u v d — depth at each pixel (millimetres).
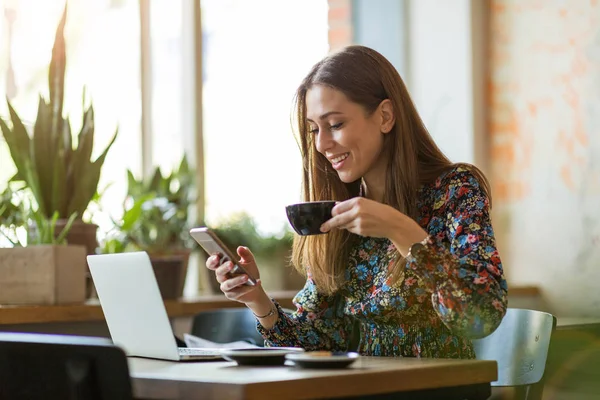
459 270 1941
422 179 2291
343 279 2357
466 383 1848
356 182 2477
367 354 2326
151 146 4348
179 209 3916
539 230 4488
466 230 2100
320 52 4855
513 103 4609
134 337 2125
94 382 1514
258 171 4574
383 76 2305
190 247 3955
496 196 4703
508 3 4637
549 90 4441
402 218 1922
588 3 4266
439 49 4832
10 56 3951
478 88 4707
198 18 4441
